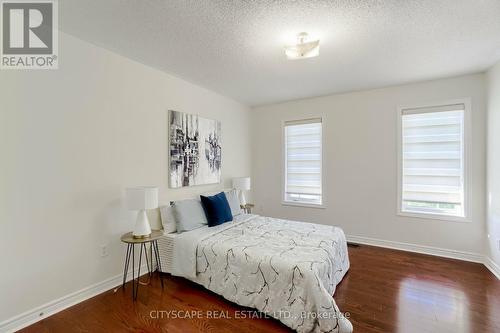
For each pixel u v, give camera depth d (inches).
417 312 79.7
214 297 90.3
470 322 74.6
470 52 96.7
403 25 77.5
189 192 133.3
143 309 82.4
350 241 152.1
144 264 109.6
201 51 96.0
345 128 152.9
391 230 140.8
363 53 97.7
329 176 158.4
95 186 91.1
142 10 70.4
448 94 125.4
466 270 110.4
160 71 116.3
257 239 99.1
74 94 84.9
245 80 129.9
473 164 120.4
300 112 168.9
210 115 148.2
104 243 94.1
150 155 111.6
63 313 79.7
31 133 74.7
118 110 98.6
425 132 132.7
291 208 173.8
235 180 160.7
